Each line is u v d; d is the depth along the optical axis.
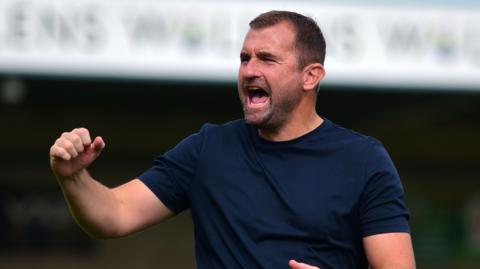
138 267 59.66
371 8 36.16
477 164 63.34
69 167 11.68
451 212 61.69
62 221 58.62
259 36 12.32
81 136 11.43
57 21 34.44
